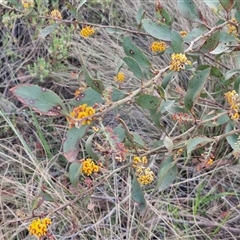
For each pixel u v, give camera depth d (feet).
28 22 5.48
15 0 4.53
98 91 3.46
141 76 3.74
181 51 3.77
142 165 3.78
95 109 3.37
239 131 3.88
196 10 4.11
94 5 6.08
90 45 5.83
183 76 5.28
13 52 5.66
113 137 3.47
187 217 4.77
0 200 4.71
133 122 5.30
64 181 4.96
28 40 6.01
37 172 4.74
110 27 4.49
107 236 4.67
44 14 4.89
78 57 5.70
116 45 5.63
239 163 4.78
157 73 3.79
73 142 3.31
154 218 4.69
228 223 4.74
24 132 5.30
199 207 4.80
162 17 4.24
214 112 4.18
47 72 5.31
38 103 3.22
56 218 4.71
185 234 4.69
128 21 5.94
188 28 5.43
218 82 4.94
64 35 5.53
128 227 4.58
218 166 4.83
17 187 4.86
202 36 3.87
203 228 4.72
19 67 5.65
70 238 4.69
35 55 5.89
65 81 5.58
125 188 4.79
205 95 4.62
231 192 4.85
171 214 4.68
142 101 3.67
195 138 3.67
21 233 4.75
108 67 5.59
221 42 4.09
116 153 3.45
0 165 4.96
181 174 4.96
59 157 5.15
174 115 3.88
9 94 5.60
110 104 3.42
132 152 3.84
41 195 3.67
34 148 5.24
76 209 4.63
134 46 3.92
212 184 4.88
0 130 5.29
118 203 4.61
